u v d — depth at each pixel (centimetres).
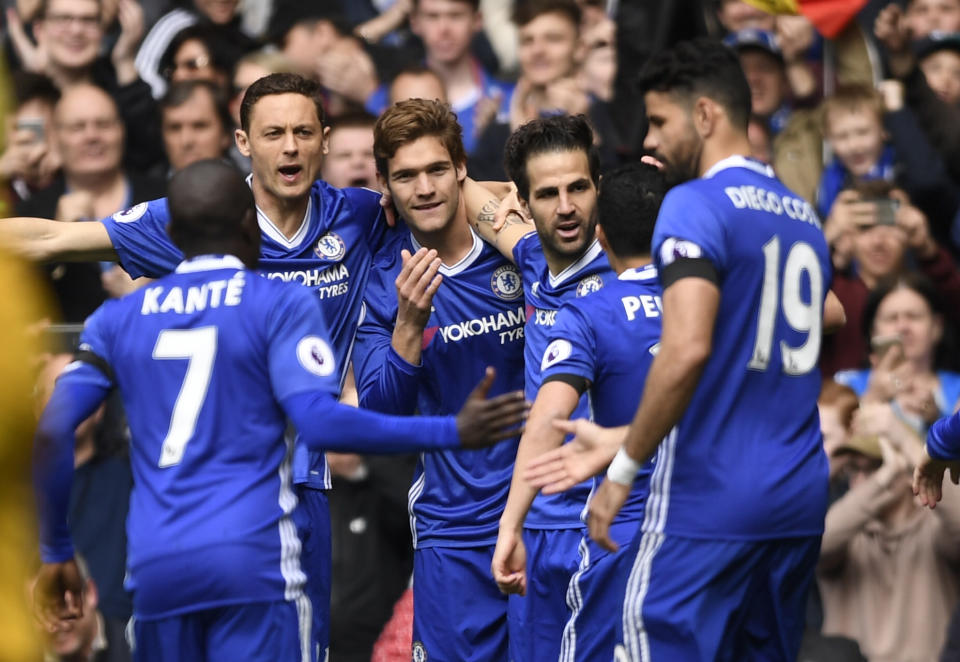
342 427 1394
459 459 1908
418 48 3066
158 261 1795
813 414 1450
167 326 1453
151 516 1430
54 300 2434
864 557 1981
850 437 2039
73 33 2902
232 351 1440
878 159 2638
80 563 2091
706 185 1402
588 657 1675
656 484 1426
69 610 1548
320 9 3203
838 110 2634
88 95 2677
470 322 1908
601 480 1720
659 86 1450
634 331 1595
